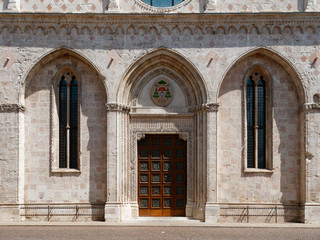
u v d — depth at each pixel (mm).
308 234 20766
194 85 25516
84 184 25094
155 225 22953
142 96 26031
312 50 24672
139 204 26016
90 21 24688
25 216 24797
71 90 25984
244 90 25328
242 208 24922
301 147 24938
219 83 24734
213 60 24812
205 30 24844
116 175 24438
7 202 24203
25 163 25094
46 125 25266
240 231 21516
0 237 19672
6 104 24391
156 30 24844
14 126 24453
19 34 24703
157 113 25797
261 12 24328
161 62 25641
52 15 24375
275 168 25109
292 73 25000
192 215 25406
